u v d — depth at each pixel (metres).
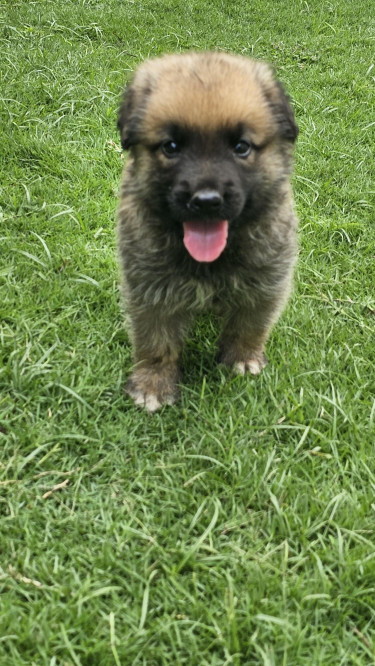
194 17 1.40
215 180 0.43
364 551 0.44
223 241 0.45
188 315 0.55
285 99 0.49
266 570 0.44
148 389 0.57
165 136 0.45
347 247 0.77
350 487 0.49
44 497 0.48
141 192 0.48
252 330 0.57
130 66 1.11
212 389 0.58
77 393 0.54
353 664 0.39
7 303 0.62
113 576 0.43
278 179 0.48
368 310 0.68
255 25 1.39
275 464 0.51
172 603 0.42
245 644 0.40
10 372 0.56
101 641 0.39
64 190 0.80
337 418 0.54
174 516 0.48
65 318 0.62
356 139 0.98
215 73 0.45
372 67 1.20
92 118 0.94
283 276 0.53
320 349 0.62
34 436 0.51
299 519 0.46
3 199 0.76
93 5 1.37
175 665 0.39
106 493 0.49
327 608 0.42
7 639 0.39
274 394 0.57
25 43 1.11
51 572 0.43
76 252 0.70
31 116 0.91
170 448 0.53
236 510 0.48
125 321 0.59
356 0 1.58
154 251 0.49
